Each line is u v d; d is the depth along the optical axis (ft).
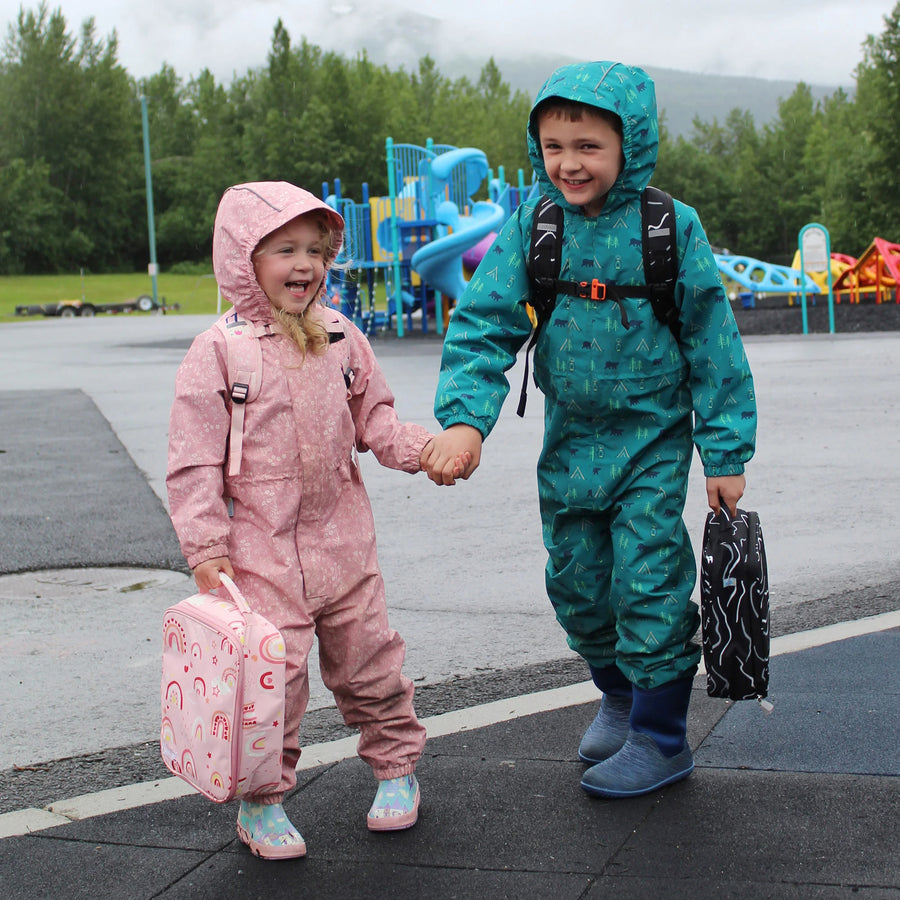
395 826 9.03
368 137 319.68
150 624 15.43
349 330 9.55
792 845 8.45
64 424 36.27
